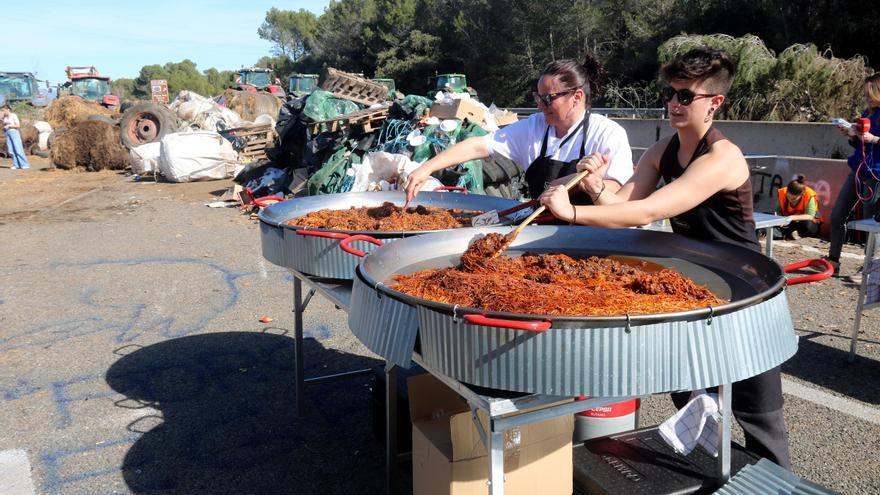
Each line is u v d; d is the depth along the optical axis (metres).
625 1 29.36
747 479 2.04
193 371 4.28
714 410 2.13
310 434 3.48
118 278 6.47
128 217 9.88
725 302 1.87
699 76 2.12
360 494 2.93
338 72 11.41
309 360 4.45
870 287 4.07
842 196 5.97
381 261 2.25
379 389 3.21
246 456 3.26
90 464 3.19
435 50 42.22
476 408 1.84
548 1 31.97
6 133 16.97
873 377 4.01
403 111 9.03
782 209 7.73
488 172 8.65
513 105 34.53
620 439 2.46
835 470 3.02
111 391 3.99
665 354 1.54
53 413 3.71
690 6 22.11
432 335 1.70
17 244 8.08
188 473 3.12
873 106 5.75
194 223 9.29
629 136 12.39
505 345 1.56
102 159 16.19
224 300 5.76
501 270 2.20
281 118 10.44
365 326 1.93
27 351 4.62
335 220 3.19
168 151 13.43
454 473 2.15
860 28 16.84
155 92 29.52
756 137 9.88
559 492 2.23
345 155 9.00
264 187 10.27
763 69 12.35
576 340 1.52
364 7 56.31
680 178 2.18
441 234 2.53
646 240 2.47
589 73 3.06
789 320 1.79
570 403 1.78
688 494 2.12
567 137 3.04
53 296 5.89
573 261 2.26
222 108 18.78
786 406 3.64
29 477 3.08
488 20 35.44
